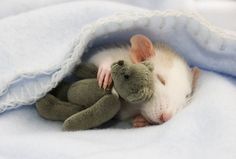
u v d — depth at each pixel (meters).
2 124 0.26
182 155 0.22
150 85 0.25
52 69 0.27
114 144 0.24
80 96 0.27
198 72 0.29
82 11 0.30
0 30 0.29
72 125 0.26
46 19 0.30
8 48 0.28
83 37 0.27
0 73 0.28
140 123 0.28
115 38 0.30
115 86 0.25
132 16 0.27
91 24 0.27
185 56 0.30
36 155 0.23
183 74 0.29
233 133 0.23
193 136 0.23
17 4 0.34
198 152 0.23
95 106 0.26
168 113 0.27
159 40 0.30
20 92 0.27
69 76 0.28
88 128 0.26
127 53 0.29
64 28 0.30
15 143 0.23
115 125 0.28
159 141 0.23
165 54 0.29
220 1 0.38
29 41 0.29
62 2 0.35
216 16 0.37
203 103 0.26
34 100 0.27
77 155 0.22
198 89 0.28
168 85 0.28
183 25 0.28
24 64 0.28
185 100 0.28
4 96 0.27
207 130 0.24
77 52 0.27
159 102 0.27
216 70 0.29
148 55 0.29
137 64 0.26
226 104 0.25
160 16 0.27
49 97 0.27
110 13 0.30
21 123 0.27
